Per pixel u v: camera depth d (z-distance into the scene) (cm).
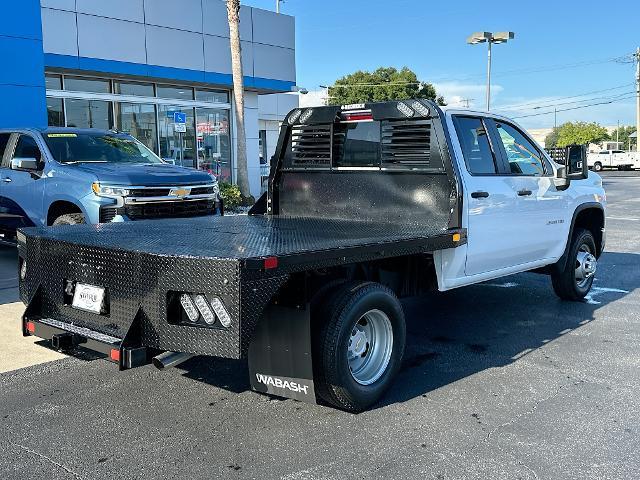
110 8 1623
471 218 541
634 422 416
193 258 353
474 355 561
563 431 402
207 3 1875
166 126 1892
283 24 2133
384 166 564
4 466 357
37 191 876
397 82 6250
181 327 361
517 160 629
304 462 363
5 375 506
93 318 418
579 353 566
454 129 538
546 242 661
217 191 934
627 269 977
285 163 654
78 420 421
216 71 1925
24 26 1291
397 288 515
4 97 1270
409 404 449
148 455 371
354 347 437
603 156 5322
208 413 434
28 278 483
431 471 351
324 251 383
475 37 2655
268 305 407
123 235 475
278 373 410
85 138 956
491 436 396
